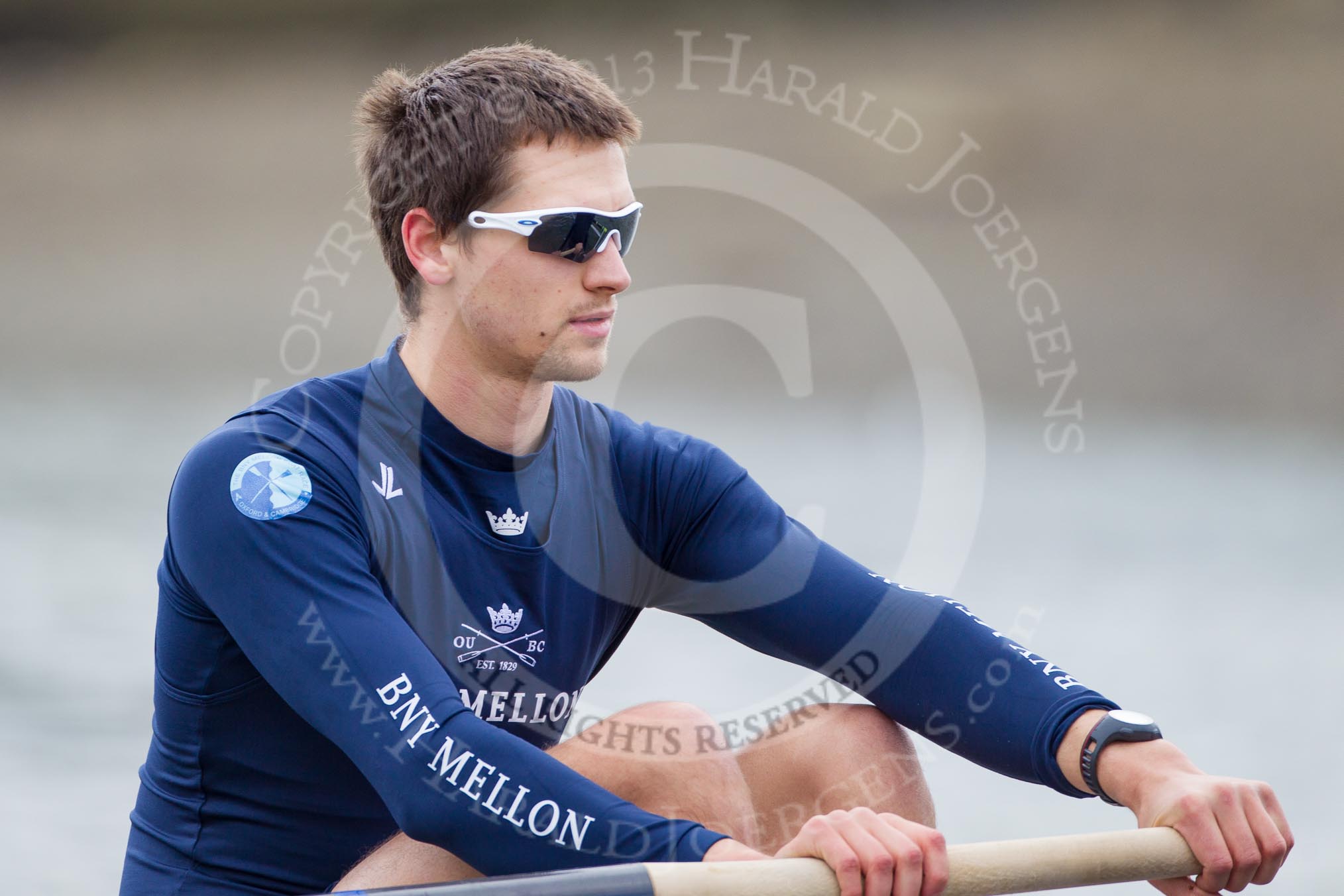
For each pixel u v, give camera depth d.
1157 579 36.16
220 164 95.12
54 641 29.62
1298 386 61.47
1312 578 36.25
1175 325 65.25
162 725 9.38
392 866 8.59
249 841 9.20
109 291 83.31
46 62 111.31
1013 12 83.88
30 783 22.30
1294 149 73.00
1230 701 27.05
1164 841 8.31
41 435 53.53
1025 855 8.02
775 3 85.44
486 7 95.00
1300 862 20.22
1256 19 79.50
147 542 38.28
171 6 110.94
